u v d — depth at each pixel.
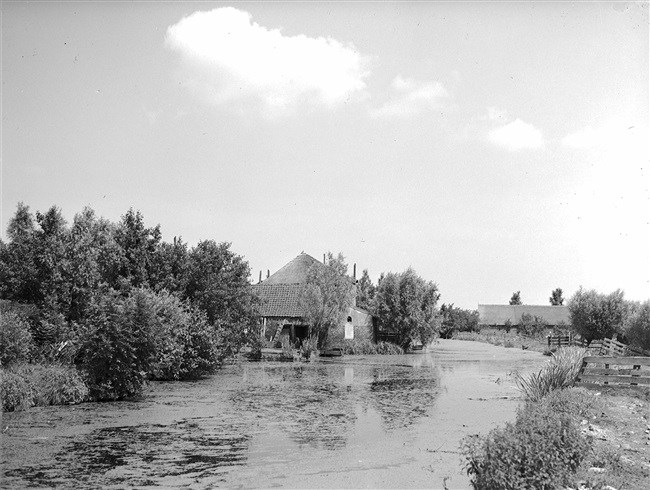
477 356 56.81
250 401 25.23
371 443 16.80
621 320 54.38
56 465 14.37
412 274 66.75
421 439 17.34
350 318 64.25
